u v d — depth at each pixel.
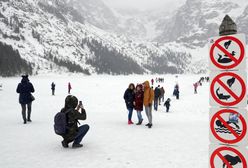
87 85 62.34
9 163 6.67
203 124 13.41
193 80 89.56
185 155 7.34
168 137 9.78
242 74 3.25
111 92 44.03
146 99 11.82
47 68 153.88
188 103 28.56
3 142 9.03
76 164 6.55
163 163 6.62
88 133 10.59
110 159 6.97
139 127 12.12
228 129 3.32
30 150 7.93
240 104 3.25
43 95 37.19
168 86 59.41
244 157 3.21
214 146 3.41
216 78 3.42
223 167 3.34
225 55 3.36
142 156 7.24
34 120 14.66
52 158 7.07
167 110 21.50
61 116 7.83
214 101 3.43
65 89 49.88
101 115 17.22
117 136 9.96
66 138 8.07
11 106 24.22
